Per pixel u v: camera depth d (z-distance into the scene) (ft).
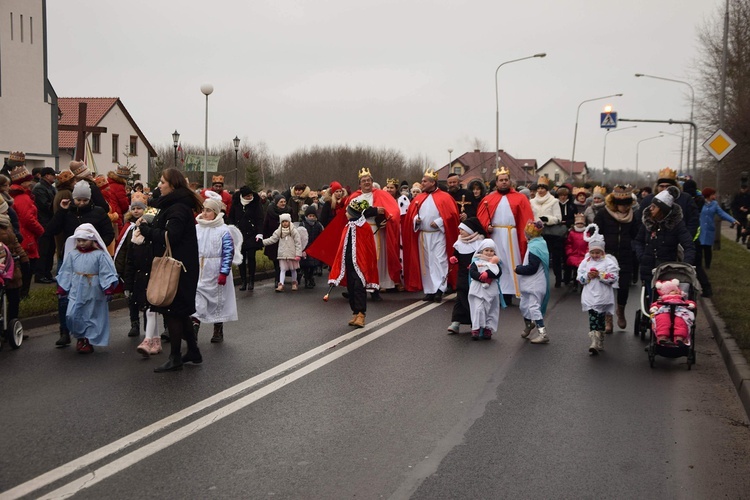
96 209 34.17
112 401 23.72
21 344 32.30
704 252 63.52
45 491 16.80
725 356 30.73
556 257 54.65
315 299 47.26
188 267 27.71
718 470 18.66
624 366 29.73
